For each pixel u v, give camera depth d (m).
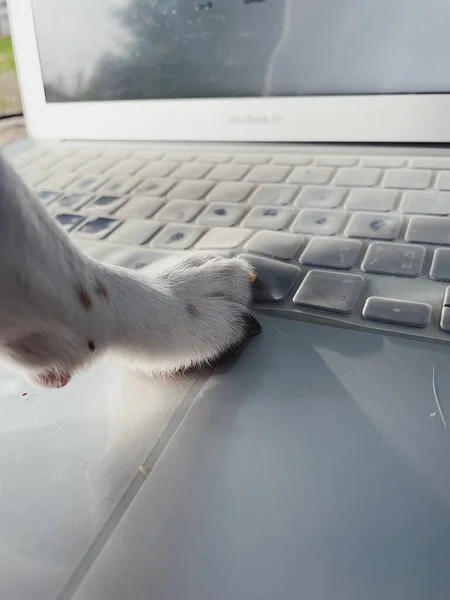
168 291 0.13
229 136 0.21
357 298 0.13
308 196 0.18
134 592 0.08
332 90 0.19
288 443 0.10
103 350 0.12
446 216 0.15
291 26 0.19
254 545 0.09
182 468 0.10
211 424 0.11
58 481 0.10
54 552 0.09
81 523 0.09
